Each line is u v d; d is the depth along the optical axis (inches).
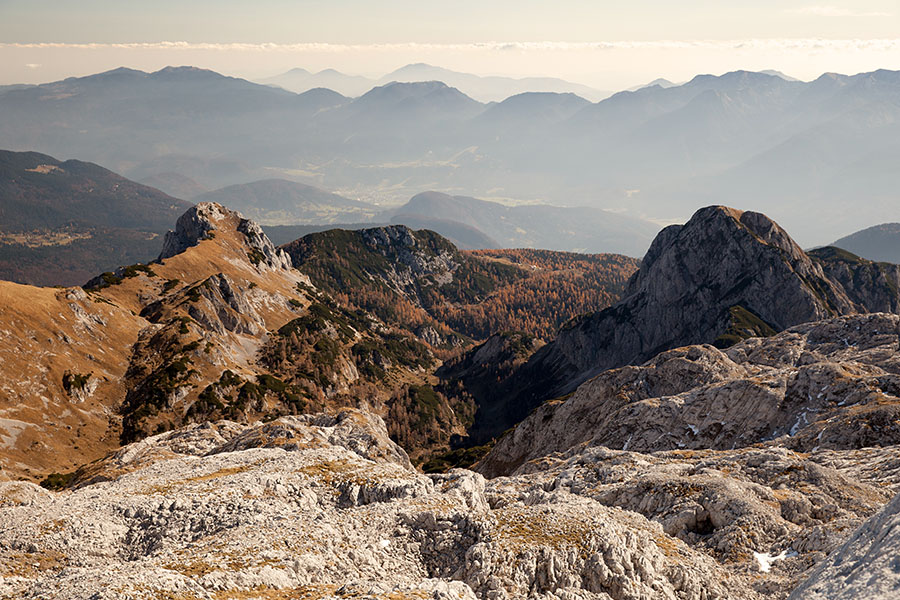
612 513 2175.2
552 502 2363.4
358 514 1939.0
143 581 1245.7
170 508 2146.9
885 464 2832.2
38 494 3257.9
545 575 1656.0
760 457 2928.2
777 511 2317.9
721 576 1881.2
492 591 1568.7
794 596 1393.9
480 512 1937.7
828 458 3147.1
